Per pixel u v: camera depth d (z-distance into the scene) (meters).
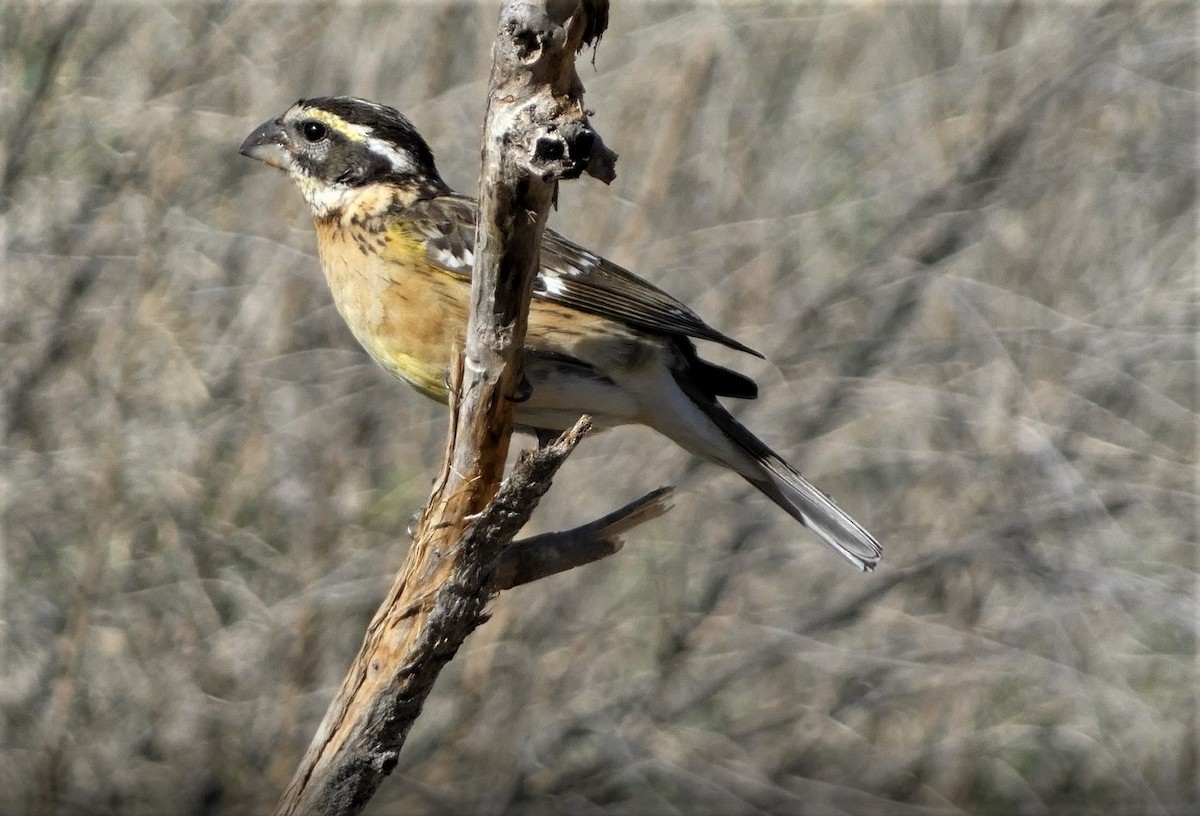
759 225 13.62
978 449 13.29
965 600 13.42
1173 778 12.57
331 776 5.62
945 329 13.67
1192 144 13.91
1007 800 12.64
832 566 13.42
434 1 13.88
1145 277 13.95
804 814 12.45
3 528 12.91
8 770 12.28
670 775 12.55
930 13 14.48
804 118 14.29
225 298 13.40
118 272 13.37
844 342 13.20
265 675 12.51
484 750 12.43
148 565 12.80
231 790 12.19
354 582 12.53
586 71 13.97
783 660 13.45
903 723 13.45
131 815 12.05
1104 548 12.88
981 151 13.38
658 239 13.59
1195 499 12.88
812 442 13.43
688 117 13.74
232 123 13.32
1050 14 14.22
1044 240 14.17
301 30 13.85
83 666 12.53
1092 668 12.84
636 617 12.96
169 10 13.67
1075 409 13.31
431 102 13.62
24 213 13.37
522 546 6.05
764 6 14.12
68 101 13.36
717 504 13.27
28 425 13.20
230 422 13.11
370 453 13.22
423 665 5.54
